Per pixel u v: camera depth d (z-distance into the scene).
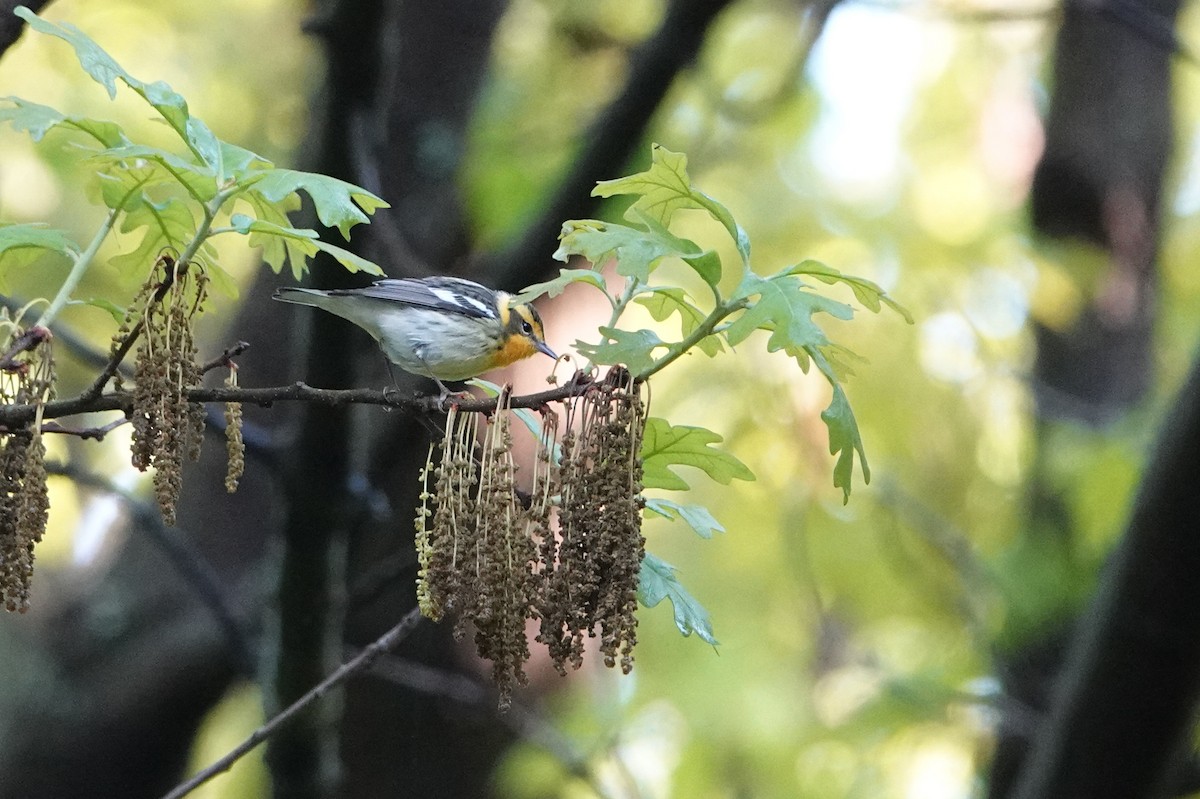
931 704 12.69
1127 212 14.26
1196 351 8.52
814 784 14.27
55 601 12.72
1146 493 8.50
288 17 16.22
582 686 13.48
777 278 5.19
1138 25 10.88
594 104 13.73
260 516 11.68
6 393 5.31
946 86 19.17
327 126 8.00
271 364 11.71
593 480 4.86
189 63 15.85
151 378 4.98
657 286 5.73
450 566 4.86
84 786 11.05
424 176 11.80
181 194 7.49
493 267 10.39
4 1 7.02
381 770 12.05
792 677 15.40
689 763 14.30
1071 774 8.91
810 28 12.48
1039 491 12.64
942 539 13.16
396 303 9.45
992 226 14.57
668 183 5.58
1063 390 14.10
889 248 13.75
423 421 5.38
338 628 8.66
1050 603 12.25
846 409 5.12
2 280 6.10
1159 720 8.64
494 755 12.35
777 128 14.71
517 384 12.43
